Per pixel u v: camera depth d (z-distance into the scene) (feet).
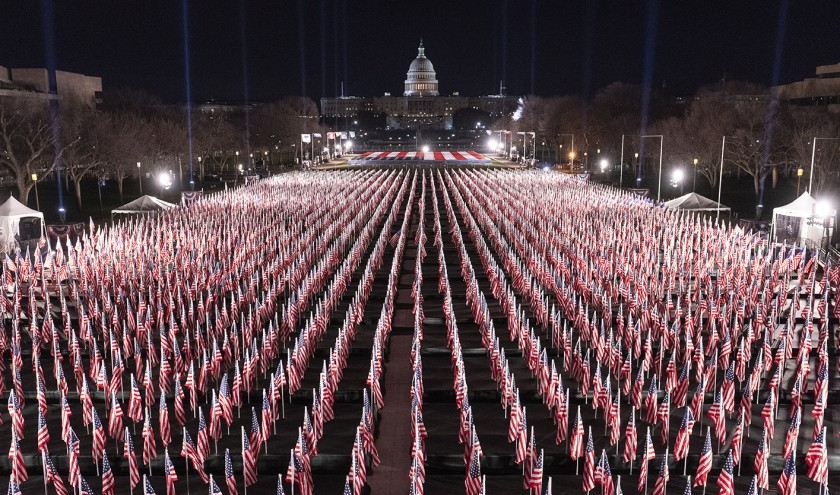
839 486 79.15
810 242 196.95
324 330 127.85
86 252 174.50
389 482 80.33
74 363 104.78
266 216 245.24
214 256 182.91
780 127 338.34
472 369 111.86
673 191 369.91
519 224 222.48
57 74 602.85
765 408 81.10
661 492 70.08
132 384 88.07
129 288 148.25
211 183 444.55
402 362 116.06
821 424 86.17
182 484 80.48
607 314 127.75
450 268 187.01
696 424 90.94
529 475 72.79
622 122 504.43
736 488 78.48
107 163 337.52
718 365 109.50
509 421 93.15
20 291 159.63
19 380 97.45
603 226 209.26
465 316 141.38
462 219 277.03
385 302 125.80
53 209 306.76
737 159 353.10
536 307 136.77
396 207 280.10
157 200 256.52
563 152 652.07
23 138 292.81
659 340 118.93
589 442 72.54
